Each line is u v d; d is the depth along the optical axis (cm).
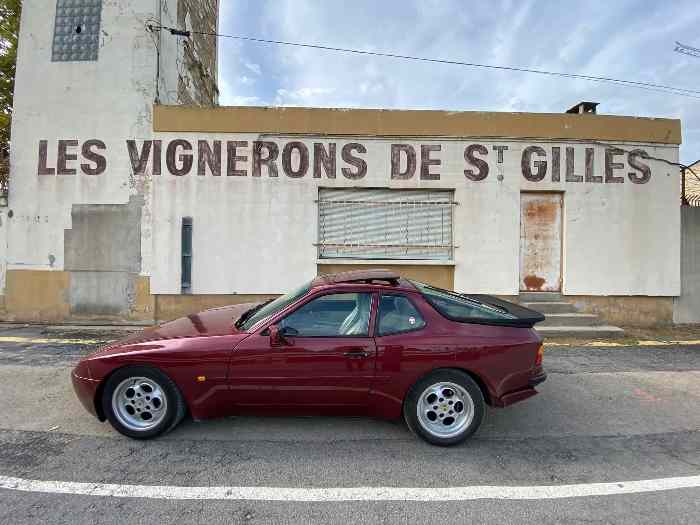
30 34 818
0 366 534
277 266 802
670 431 380
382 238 818
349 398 348
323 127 802
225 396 345
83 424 374
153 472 300
